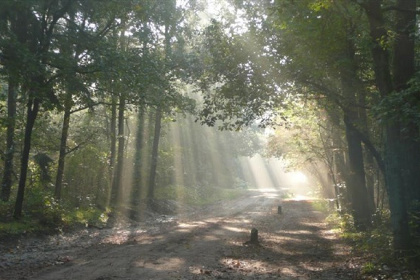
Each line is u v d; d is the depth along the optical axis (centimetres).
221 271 1065
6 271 1035
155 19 2042
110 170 2731
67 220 1928
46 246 1475
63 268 1071
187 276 988
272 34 1573
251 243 1606
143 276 977
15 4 1385
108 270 1041
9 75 1365
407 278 925
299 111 2411
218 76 1753
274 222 2539
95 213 2325
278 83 1609
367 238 1487
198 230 2066
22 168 1762
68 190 2450
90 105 1825
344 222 2005
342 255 1352
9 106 2073
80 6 1686
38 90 1493
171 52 2467
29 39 1570
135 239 1722
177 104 2314
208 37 1831
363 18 1262
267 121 1827
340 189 2594
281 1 1241
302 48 1395
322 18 1238
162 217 2853
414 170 1110
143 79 1719
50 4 1556
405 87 1076
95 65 1562
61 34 1669
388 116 960
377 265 1059
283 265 1185
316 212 3278
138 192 3488
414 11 1037
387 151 1138
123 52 1708
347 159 2391
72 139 2564
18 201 1741
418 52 1316
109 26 1950
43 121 2211
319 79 1561
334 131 2394
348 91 1505
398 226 1090
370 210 1869
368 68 1514
